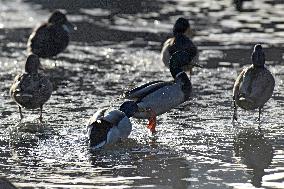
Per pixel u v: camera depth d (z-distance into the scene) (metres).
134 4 30.36
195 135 13.95
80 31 26.56
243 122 14.98
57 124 14.88
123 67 21.25
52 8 31.08
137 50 23.66
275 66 20.62
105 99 17.27
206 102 16.91
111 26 27.19
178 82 14.80
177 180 11.02
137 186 10.71
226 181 10.93
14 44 24.89
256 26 26.17
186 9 29.61
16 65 21.53
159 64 21.61
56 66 21.59
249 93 14.51
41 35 22.14
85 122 15.05
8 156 12.45
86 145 13.20
